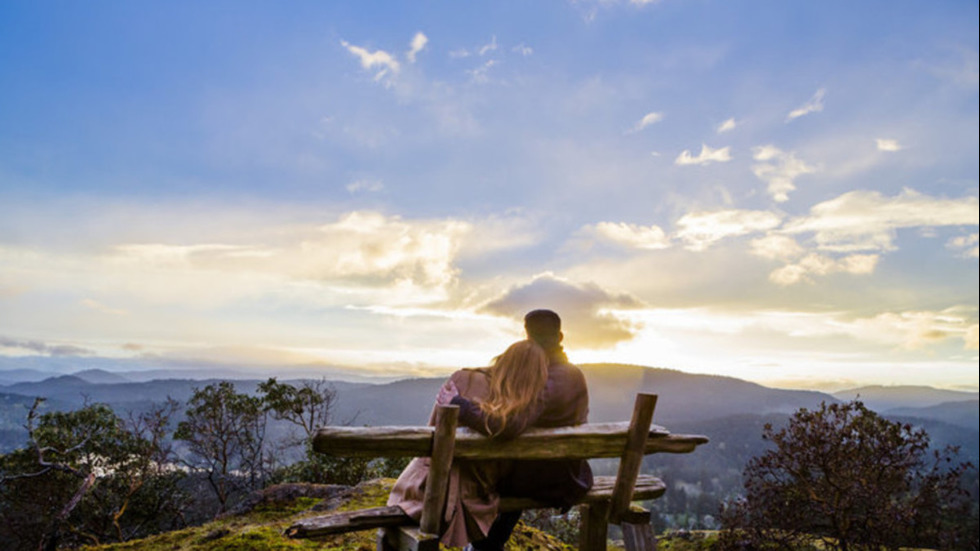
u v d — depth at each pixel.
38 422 12.91
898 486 5.76
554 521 10.32
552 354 2.94
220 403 13.75
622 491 2.95
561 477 2.90
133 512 13.16
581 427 2.76
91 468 12.94
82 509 12.58
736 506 6.39
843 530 5.68
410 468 2.98
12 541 12.09
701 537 6.93
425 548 2.49
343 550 4.26
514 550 4.89
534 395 2.62
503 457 2.62
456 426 2.45
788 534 6.01
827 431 5.93
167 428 13.59
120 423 13.34
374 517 2.69
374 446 2.41
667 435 2.92
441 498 2.53
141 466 13.17
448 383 2.81
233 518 5.94
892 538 5.63
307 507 6.30
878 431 5.76
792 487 6.11
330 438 2.35
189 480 13.70
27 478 12.43
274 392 13.42
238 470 13.76
